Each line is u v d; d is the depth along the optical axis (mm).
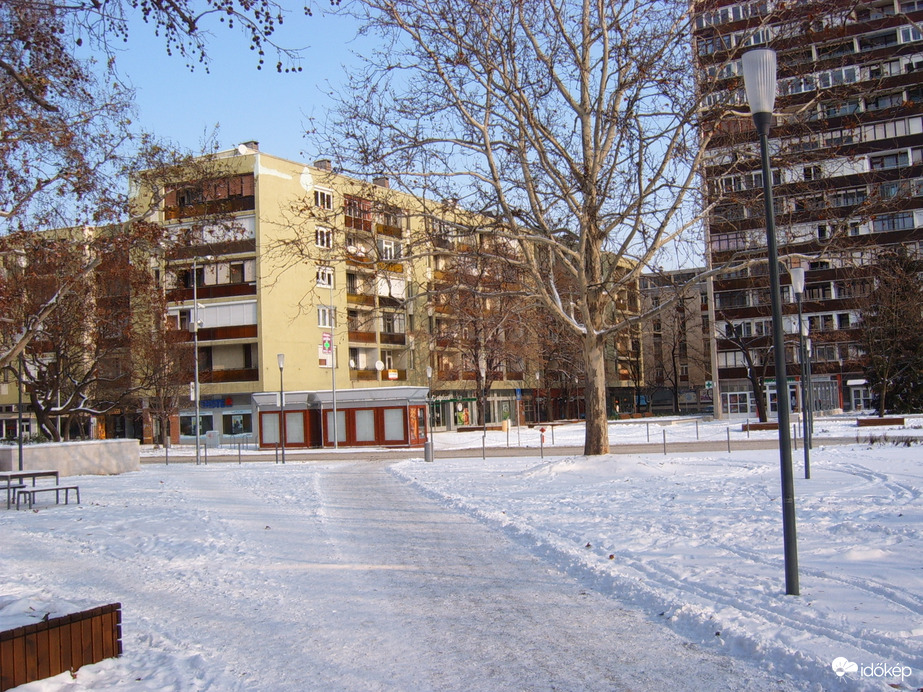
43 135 18609
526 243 21281
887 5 48156
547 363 73938
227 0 9570
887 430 35031
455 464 27500
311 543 11359
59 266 26312
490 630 6641
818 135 20391
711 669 5457
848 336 57938
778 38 19203
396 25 18688
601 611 7133
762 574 7941
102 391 47781
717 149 20969
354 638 6543
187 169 23375
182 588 8719
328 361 57281
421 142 19422
